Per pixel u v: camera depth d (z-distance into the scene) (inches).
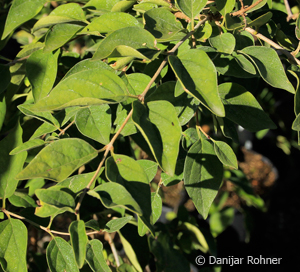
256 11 22.5
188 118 19.4
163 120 17.5
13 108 24.1
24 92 24.4
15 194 21.3
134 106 17.4
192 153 19.8
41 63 20.9
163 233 26.8
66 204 17.6
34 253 27.3
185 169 19.7
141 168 17.7
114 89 17.8
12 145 20.6
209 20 19.8
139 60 21.0
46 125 20.6
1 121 21.4
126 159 17.8
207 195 19.6
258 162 51.8
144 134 16.9
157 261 25.2
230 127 21.2
